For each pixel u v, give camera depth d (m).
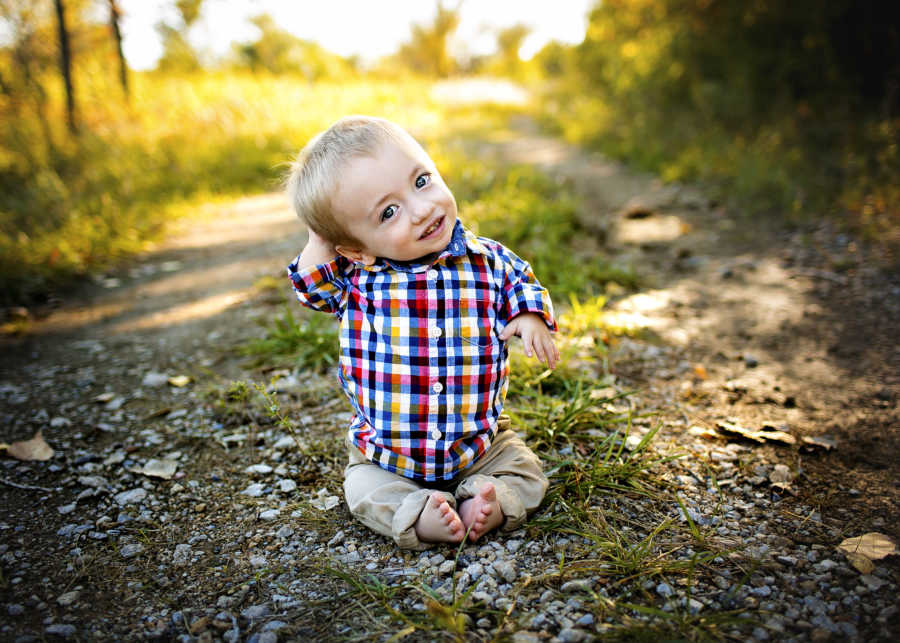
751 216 5.55
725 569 1.70
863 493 2.04
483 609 1.58
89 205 5.96
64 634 1.57
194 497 2.15
